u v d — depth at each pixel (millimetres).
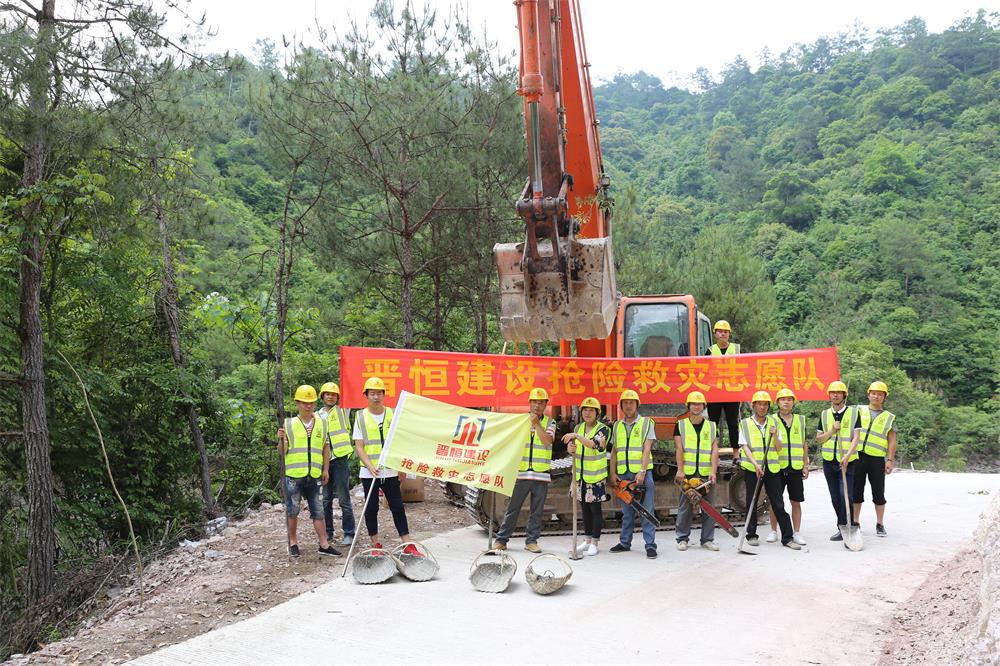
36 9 9820
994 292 61031
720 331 10844
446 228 15695
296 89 13336
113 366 13781
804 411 34188
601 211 9445
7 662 6227
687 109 122250
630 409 9008
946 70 98312
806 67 126062
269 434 16547
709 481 9070
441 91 14180
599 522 8945
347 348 9773
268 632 6453
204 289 15703
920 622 6457
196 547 10180
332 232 15023
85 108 9852
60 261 12352
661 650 5930
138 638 6609
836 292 57312
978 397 53219
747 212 79562
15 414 12078
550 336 6898
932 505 12438
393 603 7168
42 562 10289
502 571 7660
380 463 8305
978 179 75250
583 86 8891
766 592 7414
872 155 78500
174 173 11938
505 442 8539
